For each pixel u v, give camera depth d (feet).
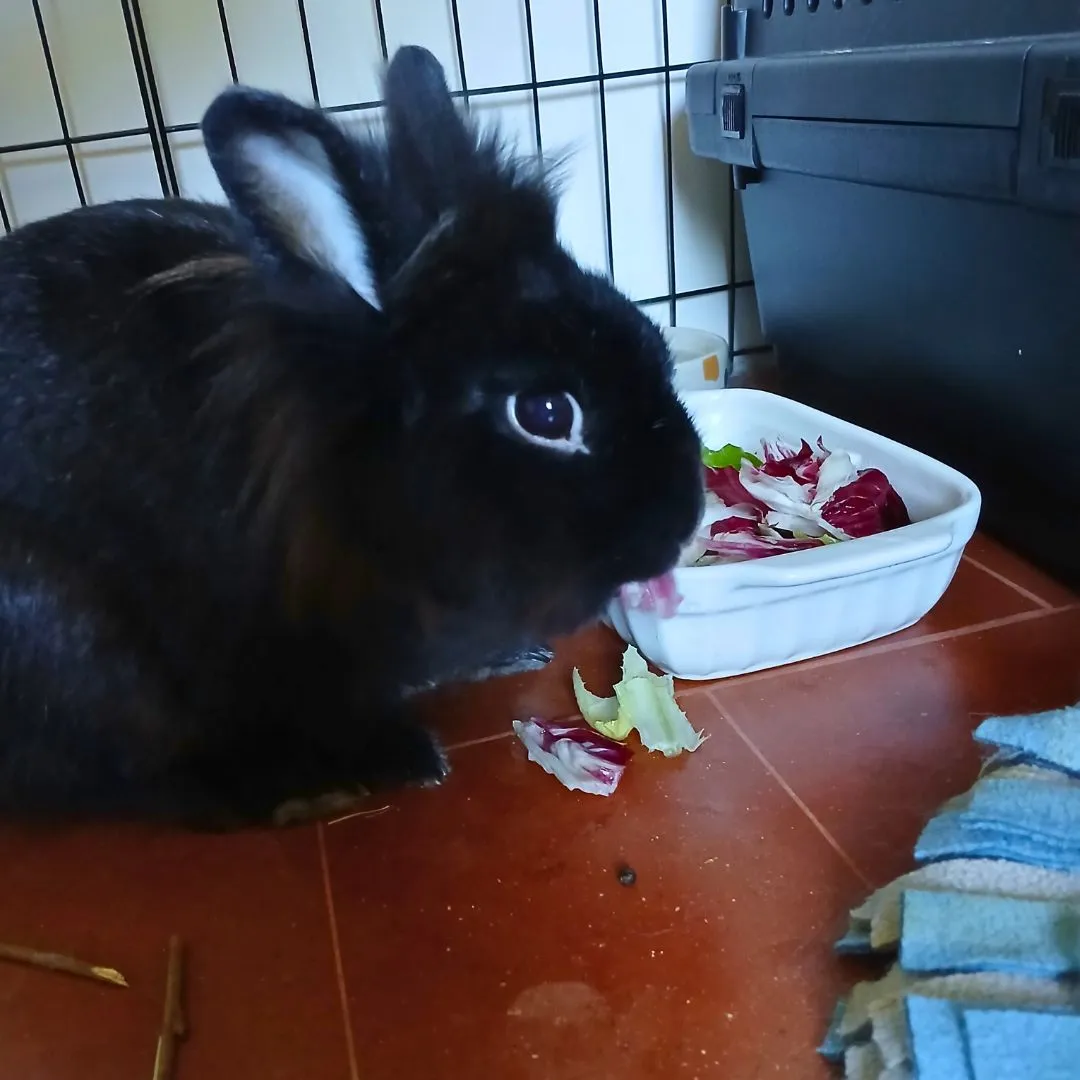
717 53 2.06
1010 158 1.13
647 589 1.18
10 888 1.06
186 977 0.93
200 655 1.07
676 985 0.87
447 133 1.00
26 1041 0.88
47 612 1.04
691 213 2.16
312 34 1.86
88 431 1.01
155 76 1.82
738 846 1.02
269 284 0.89
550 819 1.08
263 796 1.13
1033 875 0.85
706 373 1.94
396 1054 0.84
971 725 1.16
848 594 1.24
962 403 1.46
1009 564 1.48
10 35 1.74
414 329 0.93
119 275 1.04
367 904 1.00
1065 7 1.10
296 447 0.96
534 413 0.95
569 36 1.97
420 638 1.07
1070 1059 0.69
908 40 1.37
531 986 0.89
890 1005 0.76
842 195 1.55
